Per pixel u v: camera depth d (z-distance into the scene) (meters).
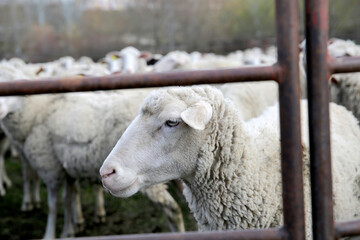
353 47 4.93
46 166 4.27
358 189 2.53
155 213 5.24
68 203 4.48
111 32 27.52
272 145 2.43
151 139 2.19
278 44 1.39
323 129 1.40
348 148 2.57
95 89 1.42
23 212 5.57
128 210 5.36
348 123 2.83
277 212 2.34
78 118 3.96
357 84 3.87
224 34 27.14
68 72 5.87
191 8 27.25
